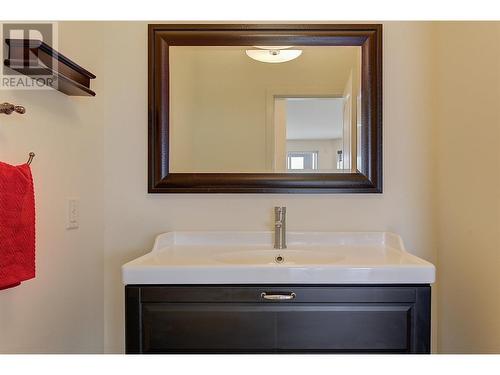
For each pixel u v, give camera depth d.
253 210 1.49
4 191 0.82
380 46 1.45
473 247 1.21
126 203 1.49
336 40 1.46
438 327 1.45
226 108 1.51
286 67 1.50
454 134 1.32
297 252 1.36
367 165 1.46
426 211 1.47
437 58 1.45
